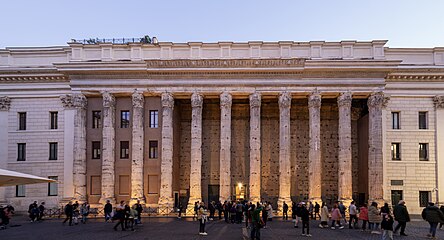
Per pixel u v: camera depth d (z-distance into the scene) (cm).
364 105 5741
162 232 3244
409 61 5500
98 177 5369
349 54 5278
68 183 5400
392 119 5469
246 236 2984
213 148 5972
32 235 3089
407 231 3278
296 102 5962
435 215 2809
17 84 5603
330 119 5969
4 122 5597
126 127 5434
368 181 5338
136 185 5169
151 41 6144
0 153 5566
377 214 3172
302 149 5903
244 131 6000
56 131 5534
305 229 3406
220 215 4481
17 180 1758
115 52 5403
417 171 5369
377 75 5181
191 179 5147
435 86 5431
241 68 5184
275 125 5966
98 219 4594
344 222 4106
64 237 2952
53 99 5597
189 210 5034
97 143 5419
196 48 5334
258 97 5209
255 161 5134
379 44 5269
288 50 5297
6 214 3825
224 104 5216
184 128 6016
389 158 5375
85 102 5394
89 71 5266
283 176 5109
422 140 5412
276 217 4712
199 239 2827
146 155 5375
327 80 5209
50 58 5650
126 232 3256
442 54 5497
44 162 5509
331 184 5850
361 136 5794
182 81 5284
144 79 5303
